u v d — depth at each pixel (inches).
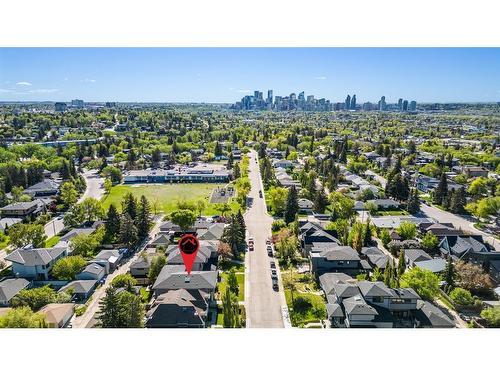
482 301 1817.2
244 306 1780.3
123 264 2288.4
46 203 3408.0
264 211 3388.3
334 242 2384.4
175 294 1699.1
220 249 2272.4
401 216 3157.0
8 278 2073.1
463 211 3415.4
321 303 1800.0
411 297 1664.6
